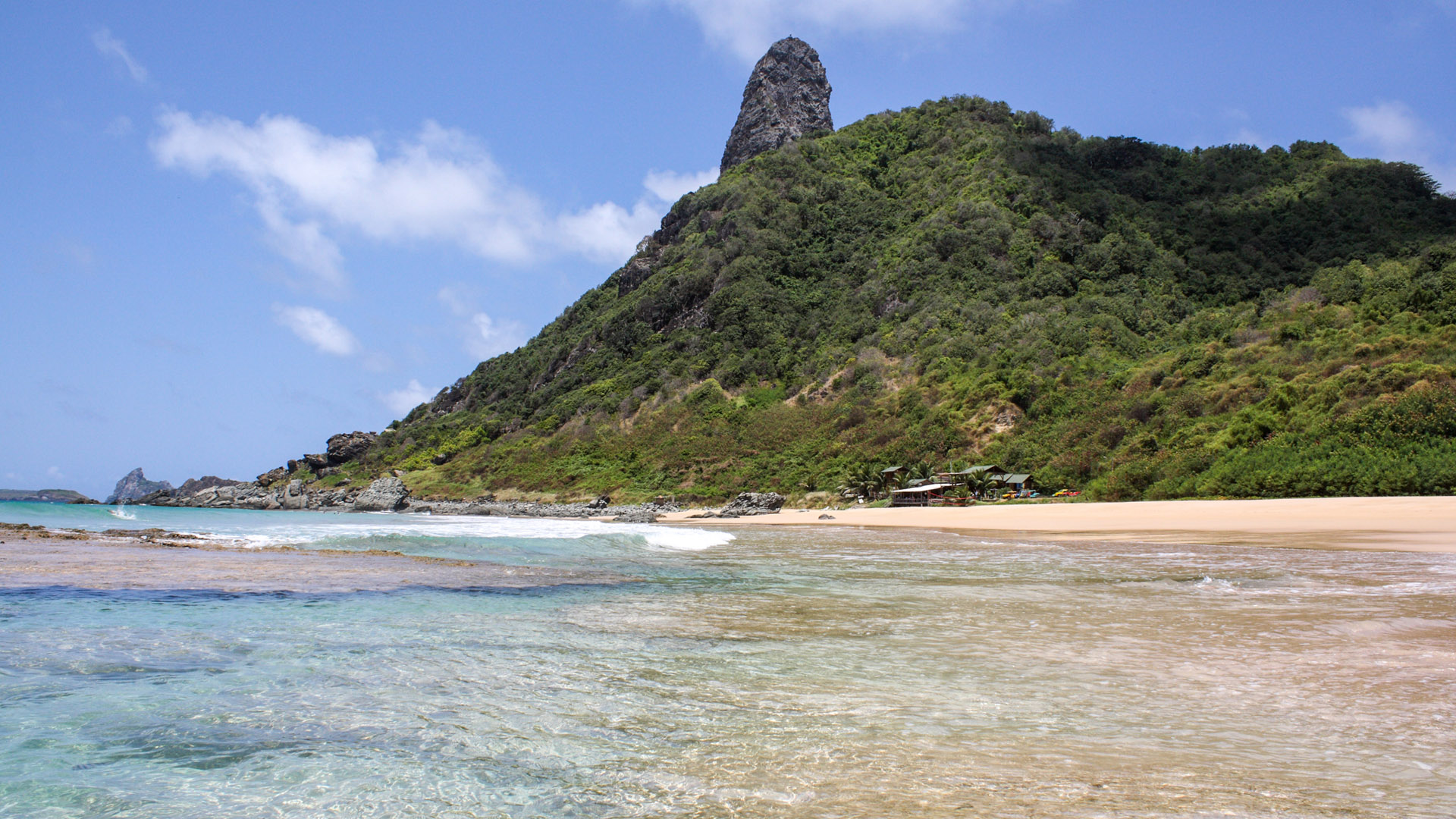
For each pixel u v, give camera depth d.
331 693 6.04
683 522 57.81
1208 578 14.26
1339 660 7.27
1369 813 3.83
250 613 9.41
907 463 79.44
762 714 5.60
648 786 4.25
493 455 116.31
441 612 9.98
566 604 10.91
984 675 6.75
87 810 3.82
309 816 3.81
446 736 5.11
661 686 6.41
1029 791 4.14
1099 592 12.33
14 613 8.77
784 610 10.49
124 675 6.37
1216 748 4.82
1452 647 7.84
